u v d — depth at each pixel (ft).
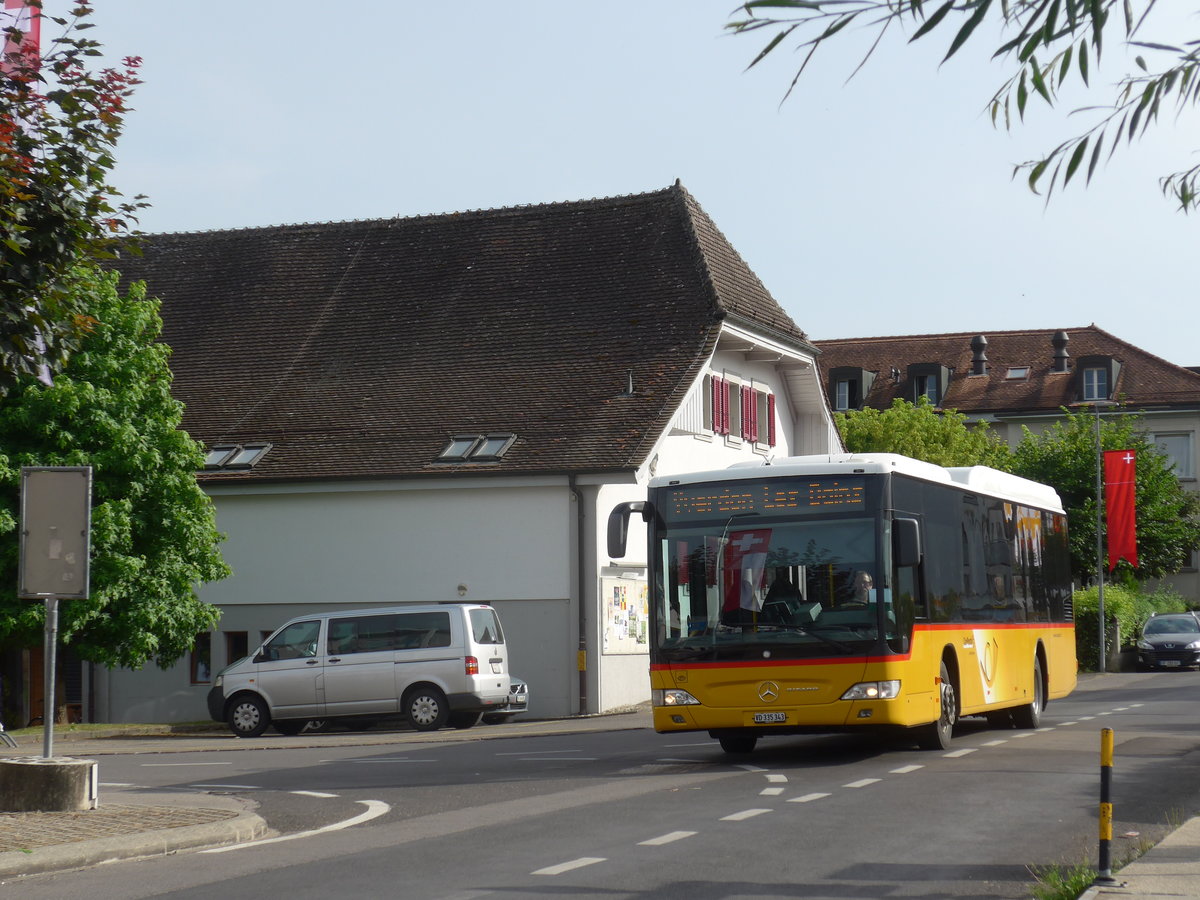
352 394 118.93
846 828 37.24
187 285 136.36
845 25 16.38
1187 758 55.52
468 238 131.95
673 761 58.85
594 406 110.63
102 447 94.63
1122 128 18.25
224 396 122.31
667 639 56.24
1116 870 28.89
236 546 112.88
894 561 54.95
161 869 33.37
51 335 43.01
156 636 94.68
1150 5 16.67
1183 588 228.63
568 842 35.60
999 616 68.69
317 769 60.44
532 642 105.60
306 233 138.10
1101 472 180.75
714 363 122.62
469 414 113.09
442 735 83.66
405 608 90.48
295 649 90.74
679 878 29.99
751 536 55.88
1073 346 251.60
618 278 122.93
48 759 42.86
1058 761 54.54
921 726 59.06
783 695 54.34
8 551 91.50
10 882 31.76
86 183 42.91
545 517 106.11
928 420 194.29
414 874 31.24
